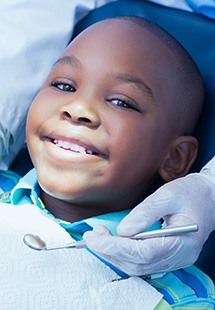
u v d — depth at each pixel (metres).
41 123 1.08
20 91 1.34
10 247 0.97
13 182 1.28
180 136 1.19
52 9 1.41
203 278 1.09
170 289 1.04
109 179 1.07
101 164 1.06
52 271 0.96
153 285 1.04
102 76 1.09
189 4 1.39
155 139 1.12
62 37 1.41
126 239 0.97
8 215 1.04
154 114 1.12
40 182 1.08
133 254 0.96
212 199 1.08
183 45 1.35
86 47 1.13
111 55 1.11
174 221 1.02
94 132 1.05
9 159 1.37
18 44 1.37
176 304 1.02
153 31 1.19
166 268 1.01
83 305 0.94
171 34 1.37
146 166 1.13
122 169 1.08
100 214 1.14
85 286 0.96
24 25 1.39
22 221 1.04
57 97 1.09
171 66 1.16
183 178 1.10
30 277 0.94
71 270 0.97
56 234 1.03
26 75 1.36
